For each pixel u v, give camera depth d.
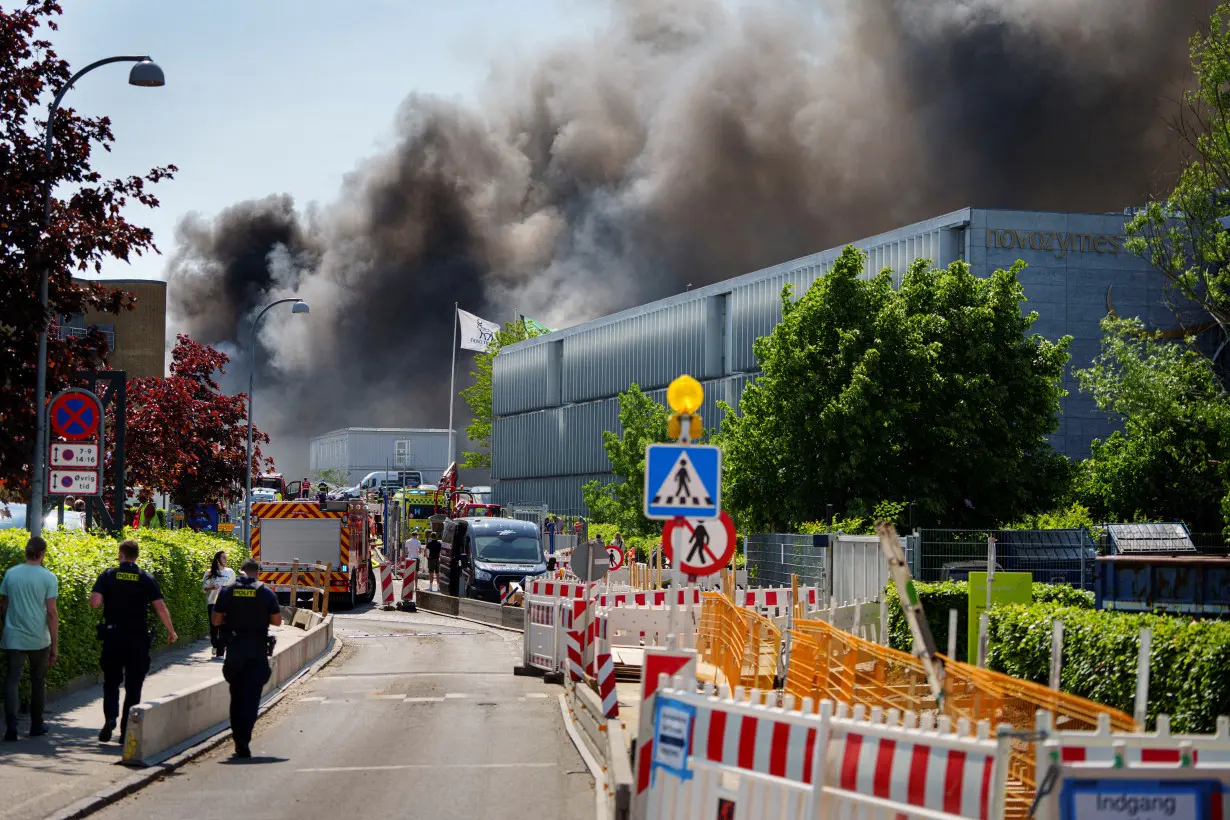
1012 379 34.88
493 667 24.73
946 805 6.20
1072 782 5.67
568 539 54.78
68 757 12.49
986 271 47.16
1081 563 25.95
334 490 115.12
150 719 12.66
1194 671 10.67
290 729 15.98
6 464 18.84
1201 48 29.41
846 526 31.08
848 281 34.88
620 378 76.31
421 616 42.22
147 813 10.34
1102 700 11.96
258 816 10.23
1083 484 36.72
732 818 7.64
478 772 12.53
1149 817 5.65
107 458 33.22
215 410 39.06
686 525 11.49
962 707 7.62
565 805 10.77
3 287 17.95
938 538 26.56
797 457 34.91
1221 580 15.88
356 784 11.83
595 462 79.31
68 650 16.91
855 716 6.95
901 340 34.12
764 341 35.78
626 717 14.91
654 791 8.67
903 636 19.58
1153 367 33.78
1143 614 12.93
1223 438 32.66
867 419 33.03
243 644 13.63
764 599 23.19
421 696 19.70
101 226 18.27
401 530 68.56
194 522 39.94
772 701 7.66
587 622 17.19
